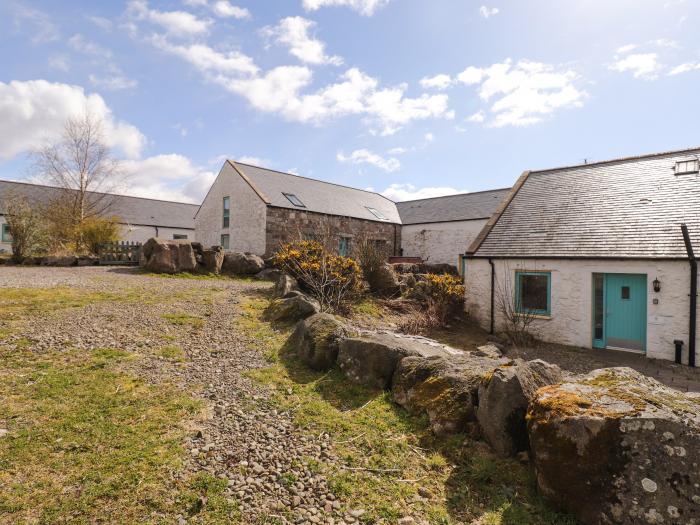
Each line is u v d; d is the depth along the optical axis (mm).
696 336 7855
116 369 4828
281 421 3967
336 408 4352
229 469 3121
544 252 10070
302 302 7879
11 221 14516
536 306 10258
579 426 2689
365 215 22156
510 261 10602
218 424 3801
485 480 3145
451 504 2898
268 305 8836
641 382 3201
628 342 8945
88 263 14539
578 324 9430
